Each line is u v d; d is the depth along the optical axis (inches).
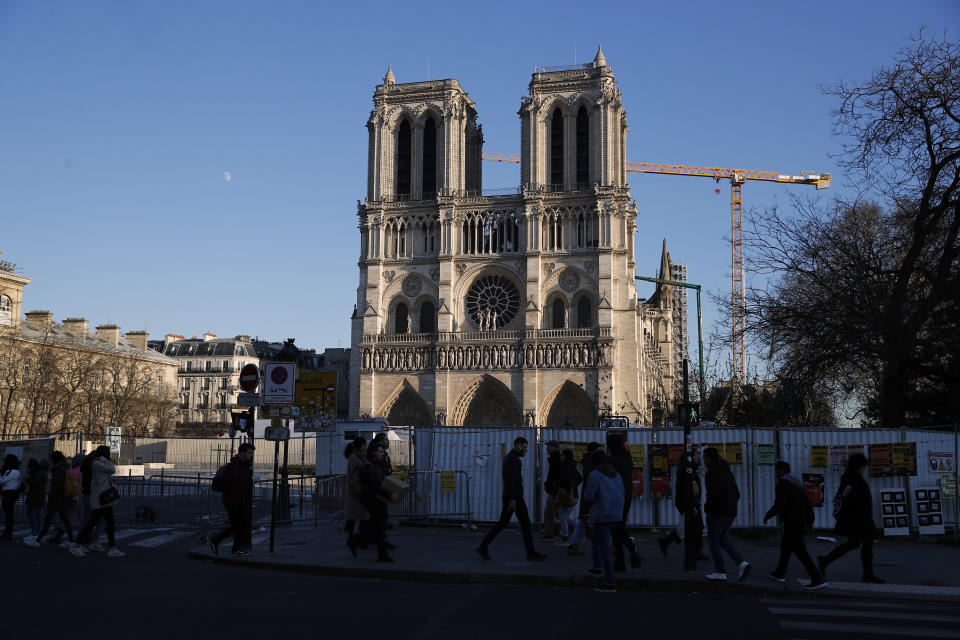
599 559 944.9
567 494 1229.7
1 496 1337.4
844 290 1680.6
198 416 7273.6
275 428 1165.7
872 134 1676.9
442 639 655.8
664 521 1433.3
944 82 1628.9
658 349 6978.4
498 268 5315.0
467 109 5974.4
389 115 5639.8
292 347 2549.2
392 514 1518.2
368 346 5374.0
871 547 977.5
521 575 957.8
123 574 989.8
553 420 5113.2
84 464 1243.2
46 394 4195.4
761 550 1241.4
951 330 1594.5
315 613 754.2
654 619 751.7
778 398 1887.3
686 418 1358.3
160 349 7608.3
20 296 4581.7
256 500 2065.7
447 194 5447.8
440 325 5265.8
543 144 5364.2
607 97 5275.6
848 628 713.6
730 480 948.6
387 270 5497.1
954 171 1643.7
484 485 1505.9
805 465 1417.3
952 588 941.8
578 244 5221.5
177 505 1713.8
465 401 5187.0
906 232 1780.3
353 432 1839.3
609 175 5211.6
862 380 2206.0
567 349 5054.1
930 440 1408.7
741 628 712.4
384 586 925.8
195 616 734.5
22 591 861.8
